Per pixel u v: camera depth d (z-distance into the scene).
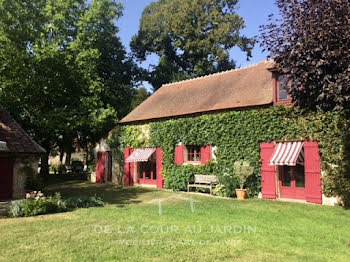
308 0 10.24
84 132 31.83
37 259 7.26
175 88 27.19
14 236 9.16
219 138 19.33
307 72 9.98
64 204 13.52
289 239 8.85
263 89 18.80
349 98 9.55
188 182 20.45
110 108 28.41
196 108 21.06
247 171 17.23
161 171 22.84
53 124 24.28
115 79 36.31
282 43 10.84
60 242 8.55
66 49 27.78
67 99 27.45
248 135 17.97
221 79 23.75
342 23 9.58
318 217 11.92
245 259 7.21
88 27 30.78
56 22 28.36
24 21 21.42
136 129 25.19
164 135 22.80
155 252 7.67
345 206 14.34
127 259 7.21
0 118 17.69
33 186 16.72
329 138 15.02
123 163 26.22
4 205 12.70
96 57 28.27
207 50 40.09
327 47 9.63
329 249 8.04
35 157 17.11
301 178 16.14
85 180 30.55
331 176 14.88
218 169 19.17
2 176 15.95
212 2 40.97
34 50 23.86
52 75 24.94
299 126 15.98
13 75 21.52
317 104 10.62
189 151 21.73
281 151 16.31
